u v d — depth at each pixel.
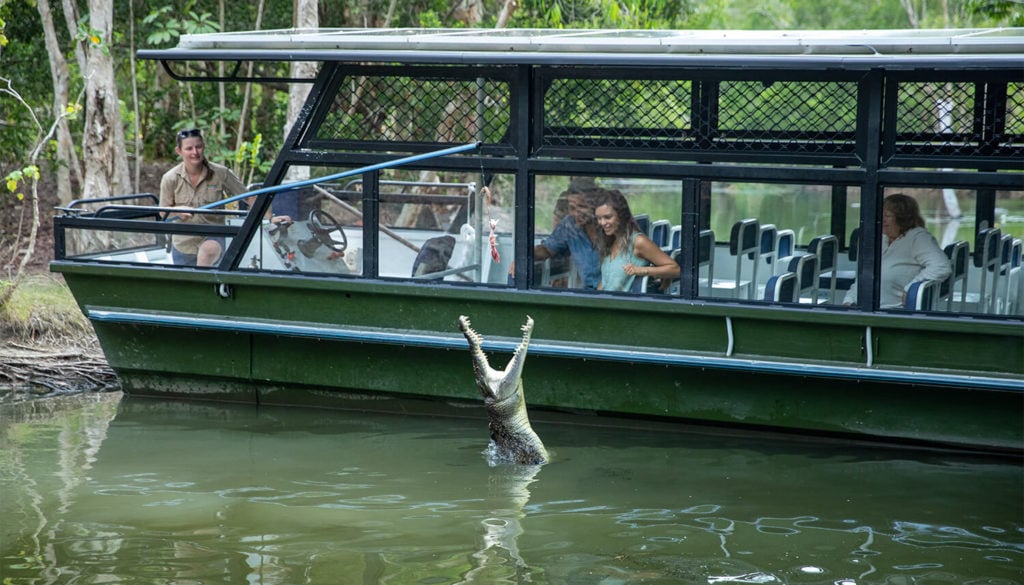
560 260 8.55
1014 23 14.59
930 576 6.03
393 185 10.08
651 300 8.25
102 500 7.16
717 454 8.16
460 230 8.99
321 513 6.95
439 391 8.98
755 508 7.07
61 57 13.61
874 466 7.89
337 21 16.23
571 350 8.47
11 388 10.02
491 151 8.51
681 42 8.02
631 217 8.40
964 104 7.72
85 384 10.20
